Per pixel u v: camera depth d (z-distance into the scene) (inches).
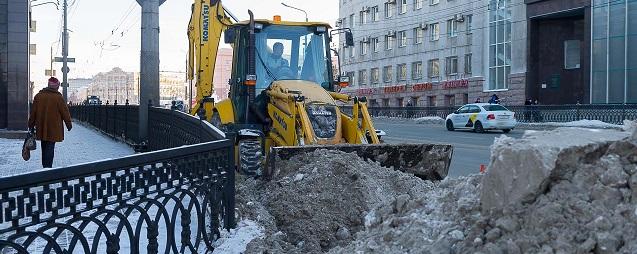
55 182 159.8
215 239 231.1
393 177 321.7
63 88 1691.7
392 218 198.8
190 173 215.9
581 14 1549.0
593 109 1274.6
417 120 1806.1
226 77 565.3
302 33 455.8
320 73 454.3
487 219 164.4
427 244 172.9
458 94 2001.7
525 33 1657.2
